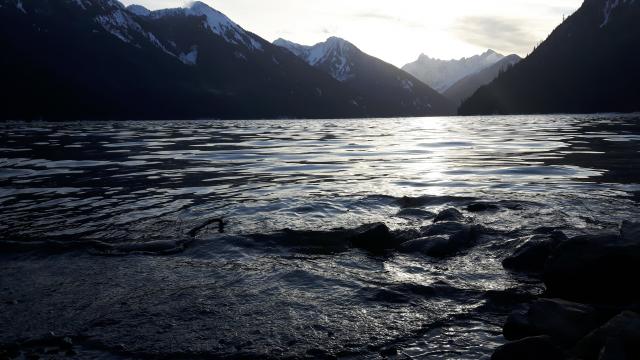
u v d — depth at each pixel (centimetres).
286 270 578
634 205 913
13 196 1093
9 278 552
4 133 4434
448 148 2355
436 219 817
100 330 416
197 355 374
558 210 881
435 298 490
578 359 336
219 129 6025
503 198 1015
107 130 5441
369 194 1095
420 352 379
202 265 601
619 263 472
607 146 2250
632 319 356
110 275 562
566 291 498
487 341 396
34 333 411
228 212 918
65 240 724
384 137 3606
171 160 1884
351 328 420
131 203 1011
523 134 3531
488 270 578
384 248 677
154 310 459
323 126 7538
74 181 1316
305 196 1078
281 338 401
